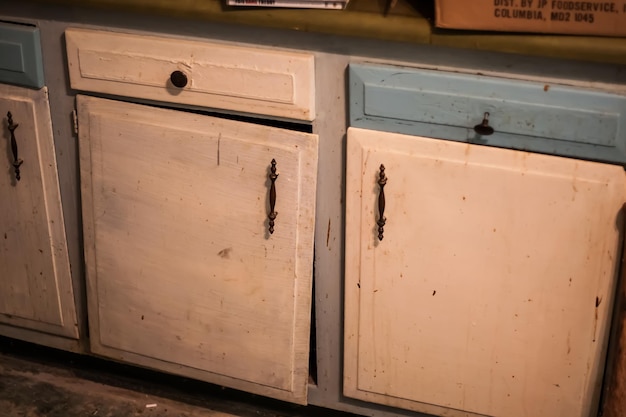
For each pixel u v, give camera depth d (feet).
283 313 5.69
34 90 5.71
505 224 5.03
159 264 5.87
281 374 5.92
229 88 5.24
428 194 5.09
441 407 5.73
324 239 5.54
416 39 4.73
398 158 5.06
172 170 5.55
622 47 4.42
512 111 4.78
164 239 5.77
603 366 5.23
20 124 5.82
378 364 5.73
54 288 6.33
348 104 5.10
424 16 4.74
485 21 4.55
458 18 4.56
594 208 4.82
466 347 5.46
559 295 5.11
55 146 5.86
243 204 5.47
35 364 6.91
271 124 5.54
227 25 5.13
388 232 5.28
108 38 5.36
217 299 5.82
